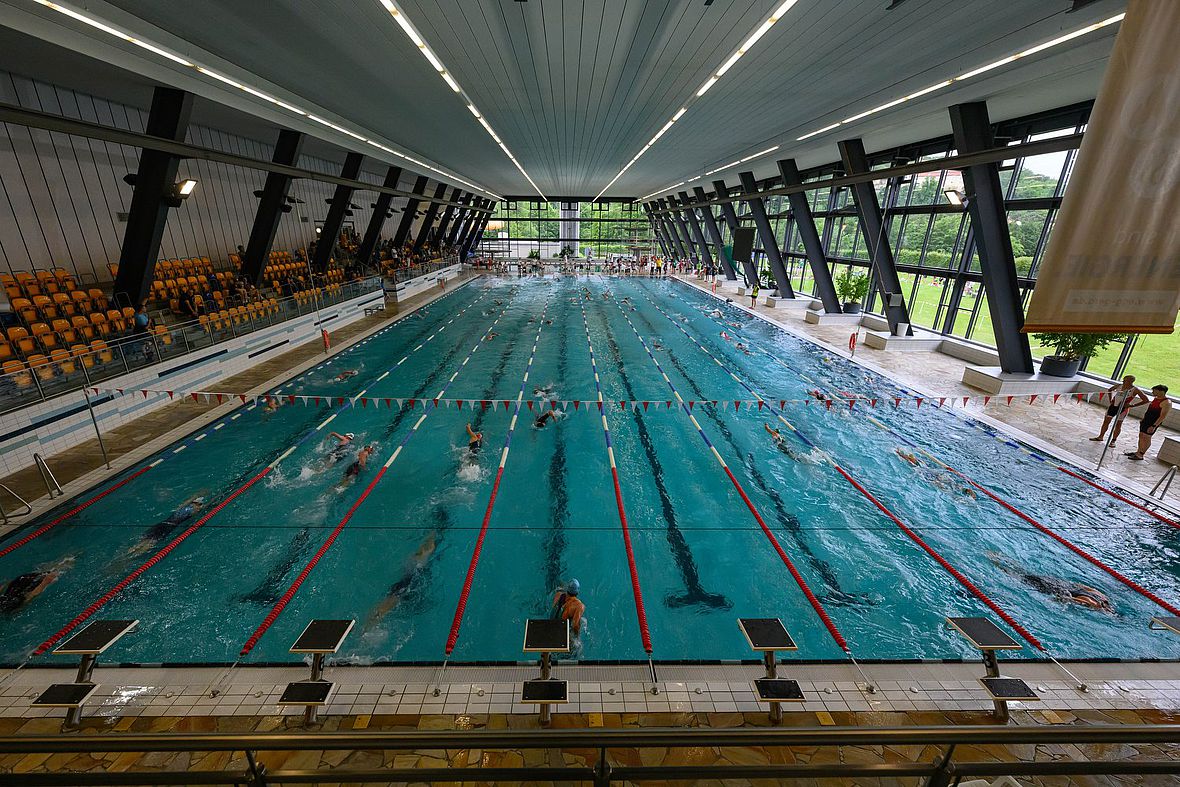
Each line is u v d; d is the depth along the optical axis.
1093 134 1.76
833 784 2.43
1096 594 4.00
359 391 8.45
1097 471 5.77
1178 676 3.13
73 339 7.12
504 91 7.53
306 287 12.48
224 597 3.91
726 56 5.58
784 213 19.02
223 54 5.88
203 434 6.68
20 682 3.02
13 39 5.25
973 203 7.16
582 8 4.54
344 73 6.55
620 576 4.26
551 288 20.84
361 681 2.96
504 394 8.42
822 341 11.66
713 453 6.40
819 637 3.63
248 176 13.45
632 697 2.86
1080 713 2.83
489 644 3.54
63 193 8.49
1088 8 4.13
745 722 2.70
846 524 4.95
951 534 4.78
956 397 7.98
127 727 2.67
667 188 22.83
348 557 4.41
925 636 3.64
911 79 6.27
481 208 29.41
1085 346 7.35
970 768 1.29
